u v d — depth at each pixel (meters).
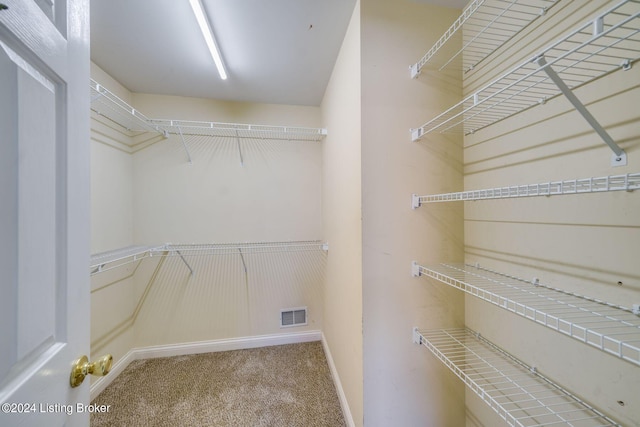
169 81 1.87
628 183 0.51
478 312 1.15
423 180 1.21
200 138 2.13
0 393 0.34
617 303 0.66
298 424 1.40
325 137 2.07
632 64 0.63
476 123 1.16
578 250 0.75
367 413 1.15
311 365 1.95
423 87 1.21
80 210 0.55
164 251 2.05
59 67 0.49
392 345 1.17
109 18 1.27
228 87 1.96
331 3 1.19
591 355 0.71
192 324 2.12
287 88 1.99
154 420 1.43
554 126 0.82
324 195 2.15
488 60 1.10
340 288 1.58
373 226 1.17
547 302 0.76
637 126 0.62
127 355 1.94
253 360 2.01
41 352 0.44
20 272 0.39
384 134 1.18
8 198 0.37
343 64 1.45
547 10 0.85
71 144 0.52
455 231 1.24
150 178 2.05
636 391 0.62
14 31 0.38
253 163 2.22
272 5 1.19
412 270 1.20
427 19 1.22
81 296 0.55
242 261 2.19
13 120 0.38
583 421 0.73
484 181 1.13
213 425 1.40
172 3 1.19
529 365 0.90
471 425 1.18
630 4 0.64
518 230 0.96
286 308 2.27
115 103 1.51
